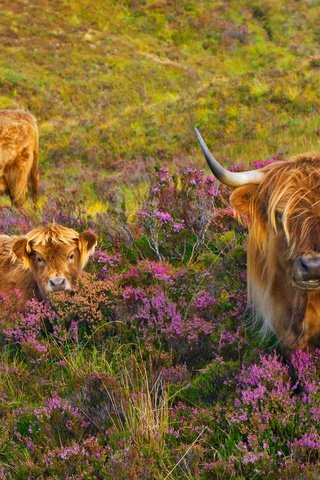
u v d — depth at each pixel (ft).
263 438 43.47
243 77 249.96
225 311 64.69
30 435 50.06
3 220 103.91
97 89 396.57
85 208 105.09
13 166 149.89
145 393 52.34
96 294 68.08
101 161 213.05
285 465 39.99
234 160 156.25
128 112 260.21
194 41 485.15
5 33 449.48
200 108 228.22
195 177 88.99
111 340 62.34
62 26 474.08
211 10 515.50
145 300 64.39
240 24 504.43
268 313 55.11
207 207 82.43
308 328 51.60
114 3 513.86
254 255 56.70
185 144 201.26
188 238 80.79
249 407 46.06
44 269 69.77
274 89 218.18
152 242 80.53
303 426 43.88
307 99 206.08
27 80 389.19
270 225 51.57
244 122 199.82
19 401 55.11
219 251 77.51
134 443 45.60
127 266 77.51
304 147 156.66
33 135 152.66
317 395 45.57
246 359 53.62
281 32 498.69
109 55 445.37
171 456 43.62
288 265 50.06
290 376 50.60
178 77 428.56
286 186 48.78
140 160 191.01
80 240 71.72
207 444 44.96
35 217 101.96
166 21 499.92
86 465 43.55
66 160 223.30
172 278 70.33
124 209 88.48
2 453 48.26
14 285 76.13
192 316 63.46
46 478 43.80
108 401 50.78
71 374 58.29
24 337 65.62
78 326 67.05
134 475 40.93
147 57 453.99
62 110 367.25
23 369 59.72
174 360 58.95
